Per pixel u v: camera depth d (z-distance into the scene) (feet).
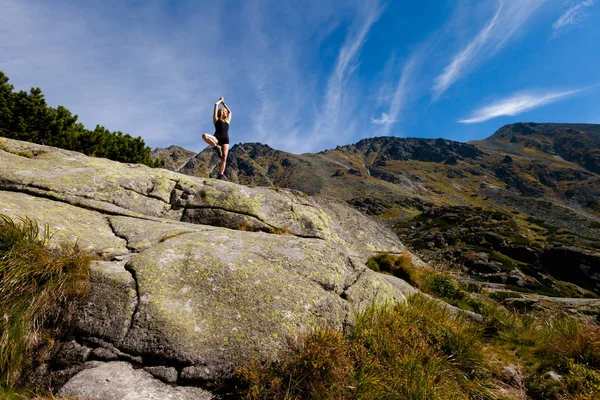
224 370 14.61
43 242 16.98
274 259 21.11
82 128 82.89
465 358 19.95
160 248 19.69
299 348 15.78
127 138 89.20
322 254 23.11
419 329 21.39
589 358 19.95
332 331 17.15
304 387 14.37
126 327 15.26
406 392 15.51
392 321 20.85
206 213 31.40
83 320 15.42
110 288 16.43
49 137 74.79
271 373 14.51
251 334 15.76
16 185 24.67
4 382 13.80
